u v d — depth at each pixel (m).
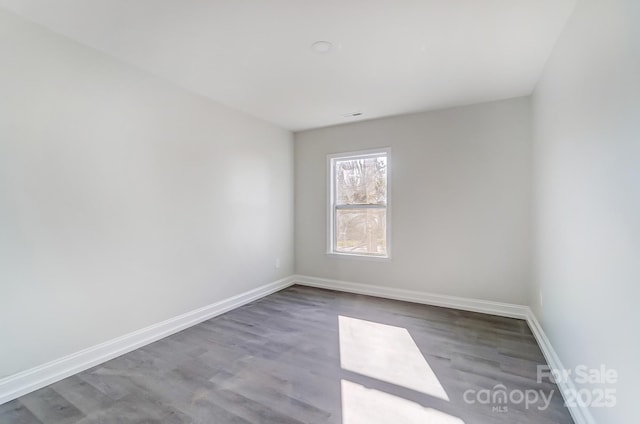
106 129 2.38
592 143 1.53
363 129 4.12
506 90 3.06
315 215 4.55
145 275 2.65
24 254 1.95
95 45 2.25
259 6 1.80
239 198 3.69
